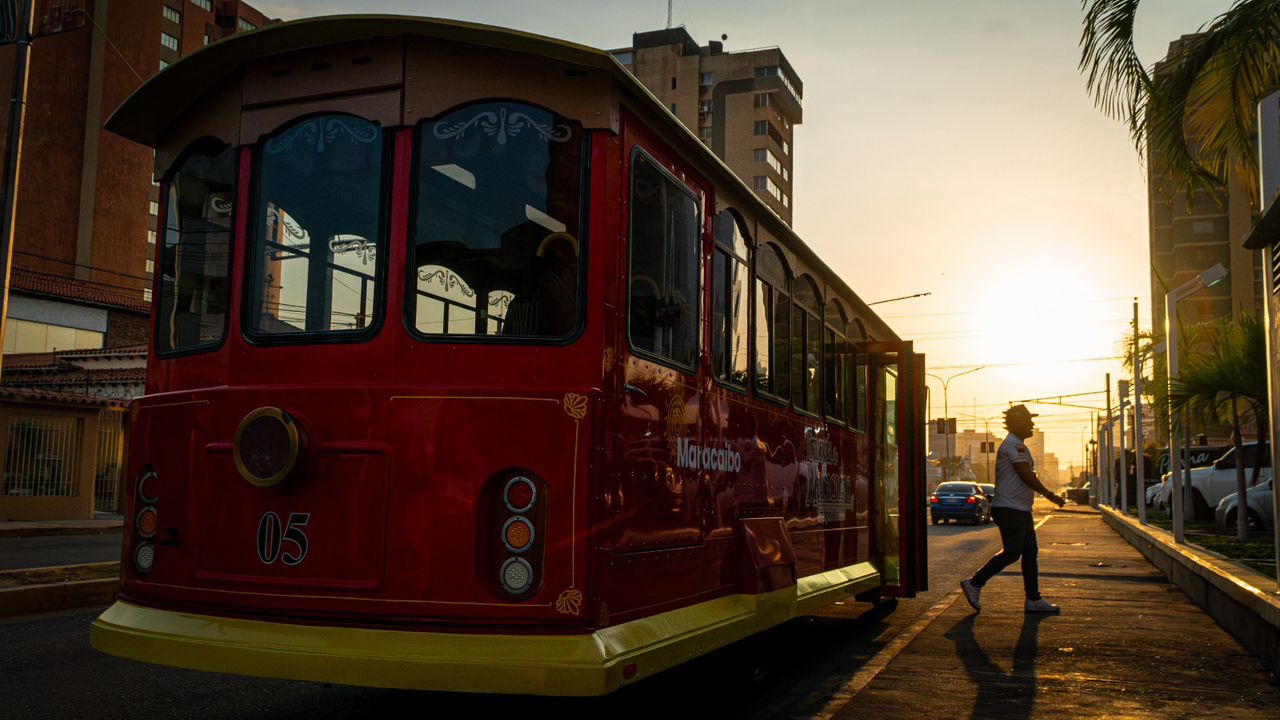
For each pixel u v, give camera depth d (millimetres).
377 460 4457
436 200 4652
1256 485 19312
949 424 64062
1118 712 5941
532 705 6289
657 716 6047
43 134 64875
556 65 4680
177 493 4895
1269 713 5930
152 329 5406
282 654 4363
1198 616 9992
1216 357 15695
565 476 4379
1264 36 9891
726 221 6180
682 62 89875
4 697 6379
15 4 15422
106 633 4863
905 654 7844
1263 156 7773
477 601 4320
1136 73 10352
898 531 11016
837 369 9070
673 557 5180
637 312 4879
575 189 4609
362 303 4668
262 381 4789
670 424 5203
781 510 7109
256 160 4961
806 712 6164
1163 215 82812
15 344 38125
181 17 76688
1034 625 9375
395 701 6371
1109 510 36500
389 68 4746
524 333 4555
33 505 23328
